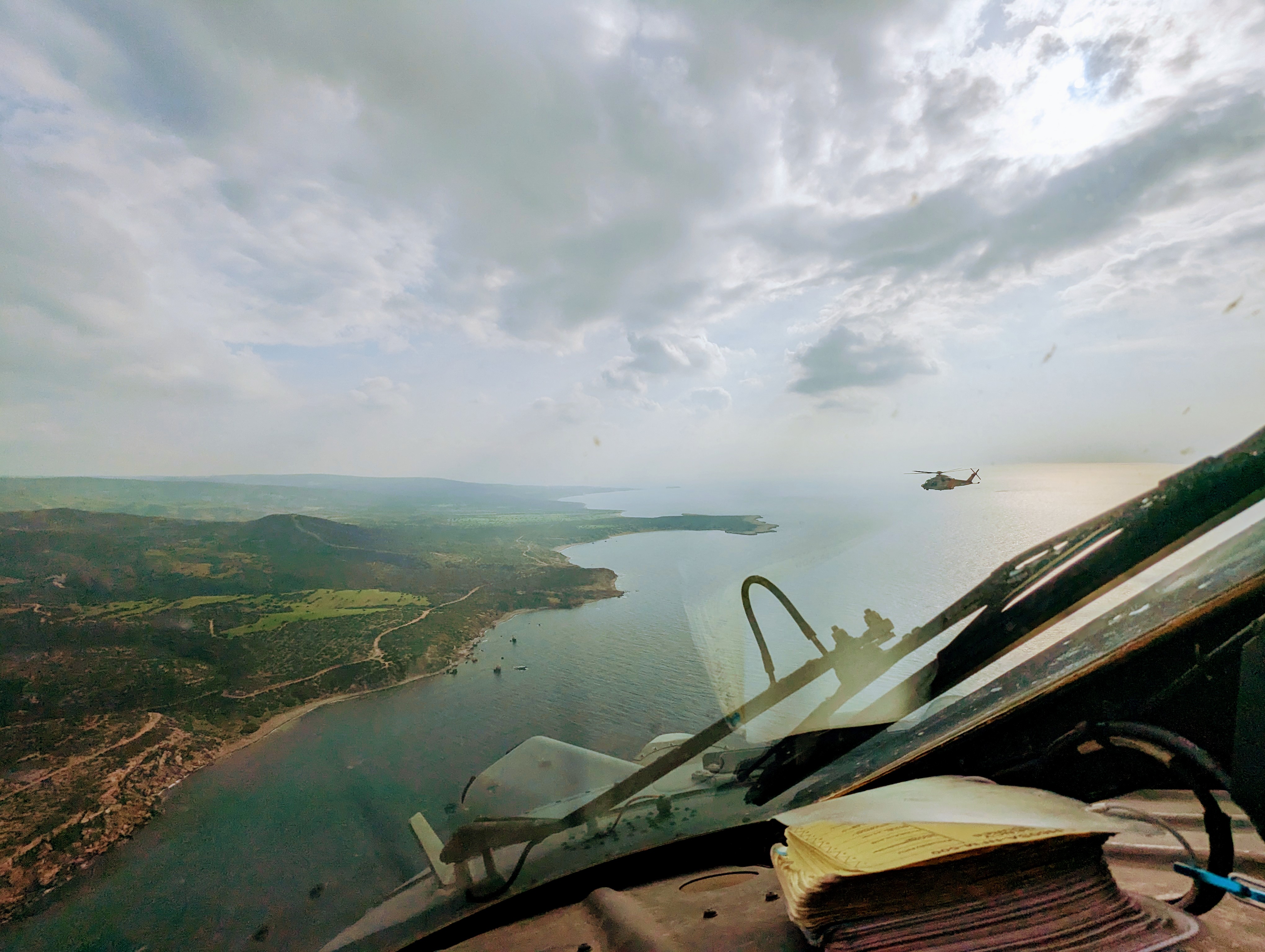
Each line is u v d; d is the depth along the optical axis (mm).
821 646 1875
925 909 1119
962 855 1127
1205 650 1322
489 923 1938
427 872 2219
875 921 1108
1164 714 1393
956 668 1710
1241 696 1264
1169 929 1117
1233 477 1266
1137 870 1954
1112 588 1460
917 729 1802
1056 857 1194
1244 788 1246
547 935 1690
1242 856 1895
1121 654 1417
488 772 2357
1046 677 1553
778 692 1938
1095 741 1492
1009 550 1600
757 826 2043
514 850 2156
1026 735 1610
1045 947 1052
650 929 1501
